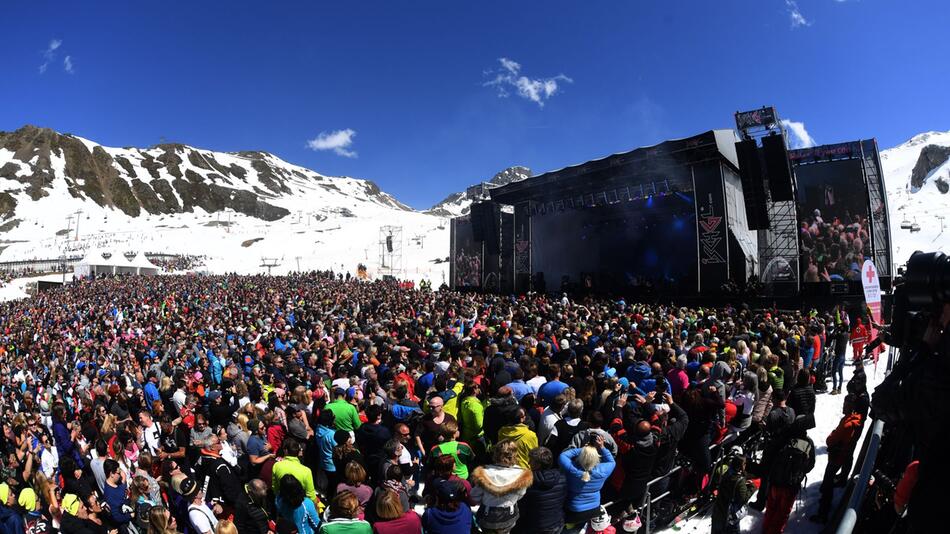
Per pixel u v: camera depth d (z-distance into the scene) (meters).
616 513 7.47
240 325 25.88
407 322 20.03
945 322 2.02
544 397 9.16
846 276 28.30
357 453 7.41
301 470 6.82
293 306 34.03
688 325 17.58
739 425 9.08
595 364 10.74
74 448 11.23
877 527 4.95
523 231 44.88
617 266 44.25
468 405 8.64
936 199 160.12
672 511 7.68
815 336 14.58
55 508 8.82
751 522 7.89
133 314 35.66
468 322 20.72
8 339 31.91
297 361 14.41
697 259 33.38
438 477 6.15
